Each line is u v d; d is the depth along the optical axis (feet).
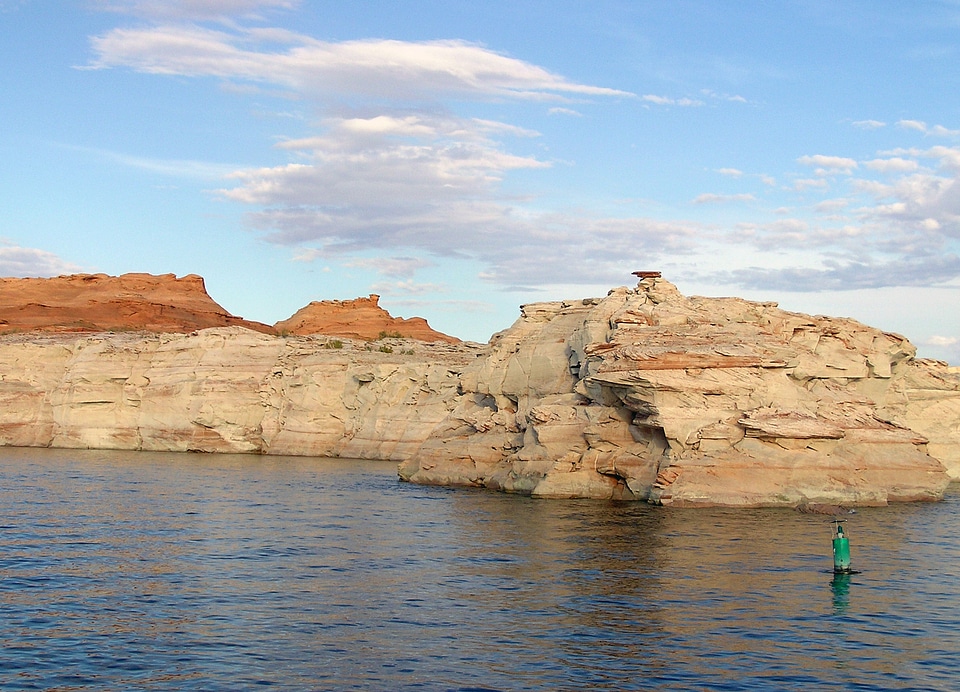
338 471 265.34
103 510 163.94
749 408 177.37
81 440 356.38
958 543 134.41
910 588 106.52
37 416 363.35
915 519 157.17
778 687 75.05
